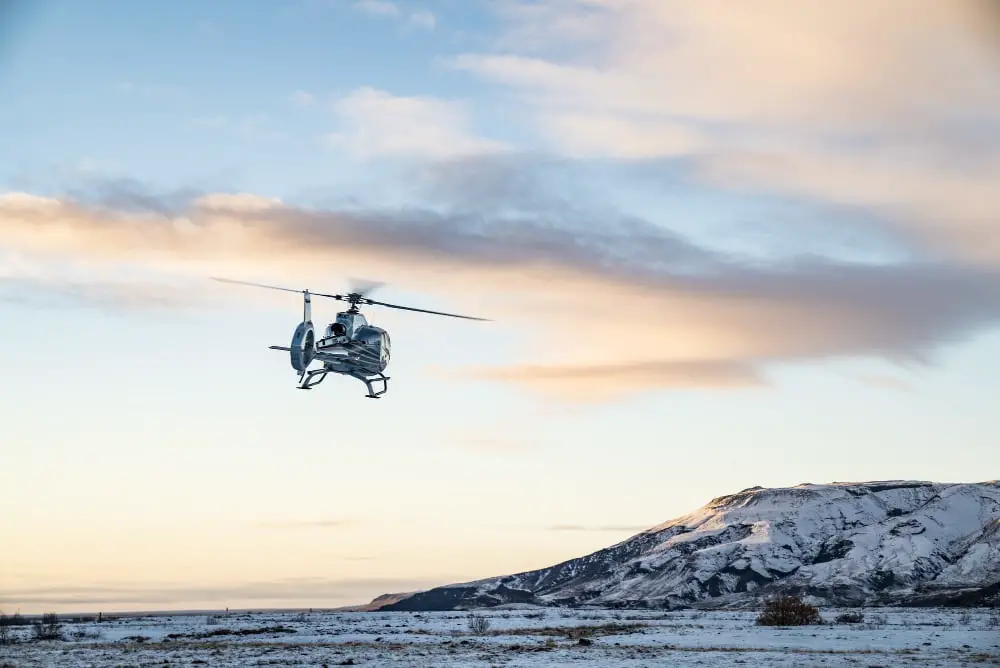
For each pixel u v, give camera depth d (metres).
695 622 163.75
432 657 72.94
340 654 76.25
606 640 94.88
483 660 70.25
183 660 71.38
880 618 180.12
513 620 190.88
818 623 134.75
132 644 90.38
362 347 72.31
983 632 109.31
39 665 67.31
